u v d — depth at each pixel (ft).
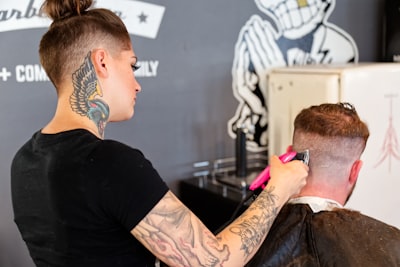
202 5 7.38
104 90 3.42
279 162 3.76
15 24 6.24
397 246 3.71
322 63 8.57
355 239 3.76
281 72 7.50
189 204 7.41
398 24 8.32
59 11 3.42
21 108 6.42
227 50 7.70
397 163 7.14
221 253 3.14
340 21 8.71
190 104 7.54
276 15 8.02
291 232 3.91
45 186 3.20
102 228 3.11
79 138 3.20
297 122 4.25
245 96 7.97
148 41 7.05
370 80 6.70
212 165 7.88
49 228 3.24
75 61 3.32
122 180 3.02
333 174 4.09
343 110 4.24
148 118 7.23
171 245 3.06
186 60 7.39
